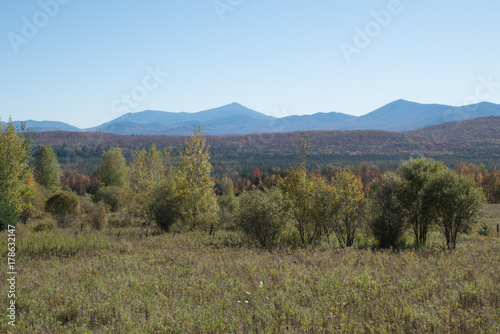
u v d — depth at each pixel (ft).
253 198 62.08
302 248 55.88
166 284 31.17
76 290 29.27
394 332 19.74
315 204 63.16
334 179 65.51
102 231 82.38
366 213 60.70
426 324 20.54
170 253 49.32
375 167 392.06
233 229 91.76
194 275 34.83
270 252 52.06
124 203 112.88
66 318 23.89
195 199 87.71
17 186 84.43
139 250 52.95
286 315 22.54
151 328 20.85
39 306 25.68
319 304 24.52
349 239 61.31
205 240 64.54
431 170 66.18
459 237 65.87
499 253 43.34
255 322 22.09
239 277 33.14
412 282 29.58
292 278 32.30
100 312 24.20
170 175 107.45
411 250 51.49
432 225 59.00
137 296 27.43
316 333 19.83
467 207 52.54
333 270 35.12
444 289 27.48
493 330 19.38
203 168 90.02
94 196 161.27
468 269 33.27
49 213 104.99
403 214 58.59
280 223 60.80
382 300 24.93
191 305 25.29
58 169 210.18
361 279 30.71
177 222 89.30
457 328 19.99
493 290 26.35
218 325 20.93
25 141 86.74
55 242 56.80
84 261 44.37
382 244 59.00
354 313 22.95
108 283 31.94
